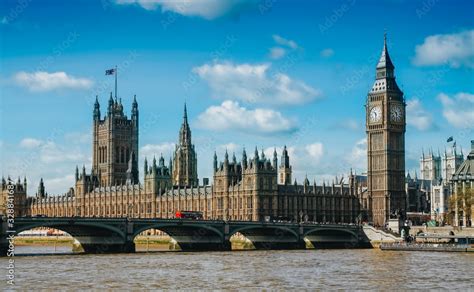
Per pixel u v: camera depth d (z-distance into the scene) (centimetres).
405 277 16788
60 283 15475
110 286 15050
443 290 14625
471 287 15075
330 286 15162
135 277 16638
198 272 17788
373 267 19250
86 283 15500
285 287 15000
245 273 17612
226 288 14838
